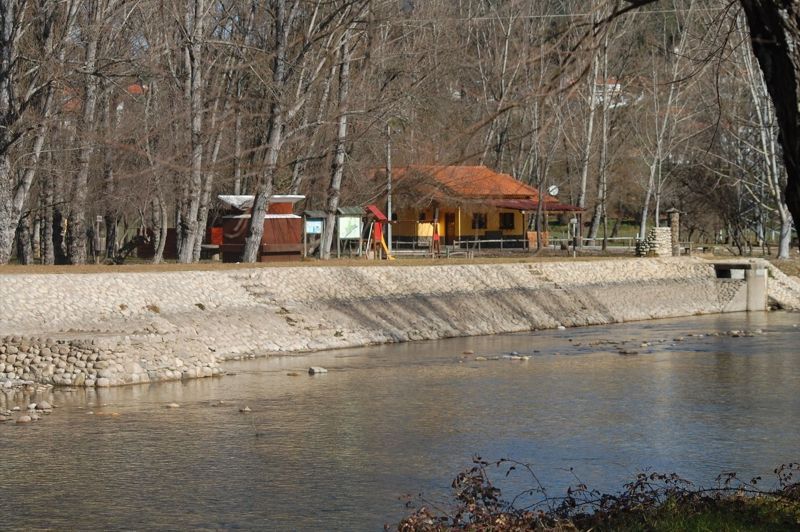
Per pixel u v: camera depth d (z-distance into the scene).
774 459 18.34
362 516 14.98
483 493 12.40
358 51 32.53
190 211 41.25
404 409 23.36
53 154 41.81
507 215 69.62
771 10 9.13
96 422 21.69
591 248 65.31
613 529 11.66
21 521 14.84
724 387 26.61
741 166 62.16
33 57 35.25
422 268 42.19
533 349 34.78
